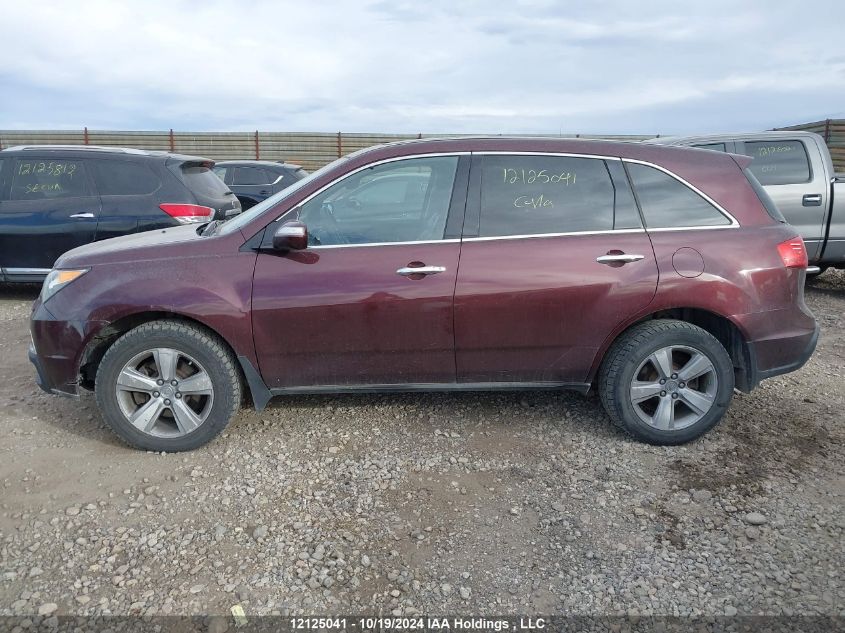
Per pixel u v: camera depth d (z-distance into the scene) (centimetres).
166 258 347
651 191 354
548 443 366
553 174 354
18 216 664
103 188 670
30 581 253
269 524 292
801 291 362
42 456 349
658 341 345
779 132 719
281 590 250
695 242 345
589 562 267
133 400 354
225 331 338
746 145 713
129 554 270
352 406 414
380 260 340
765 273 347
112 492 315
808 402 421
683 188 356
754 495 312
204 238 356
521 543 279
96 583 253
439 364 353
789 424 389
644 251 342
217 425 349
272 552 272
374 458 350
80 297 343
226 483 324
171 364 342
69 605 241
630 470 337
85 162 674
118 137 2220
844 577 255
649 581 255
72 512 298
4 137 2148
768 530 286
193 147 2280
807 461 345
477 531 288
